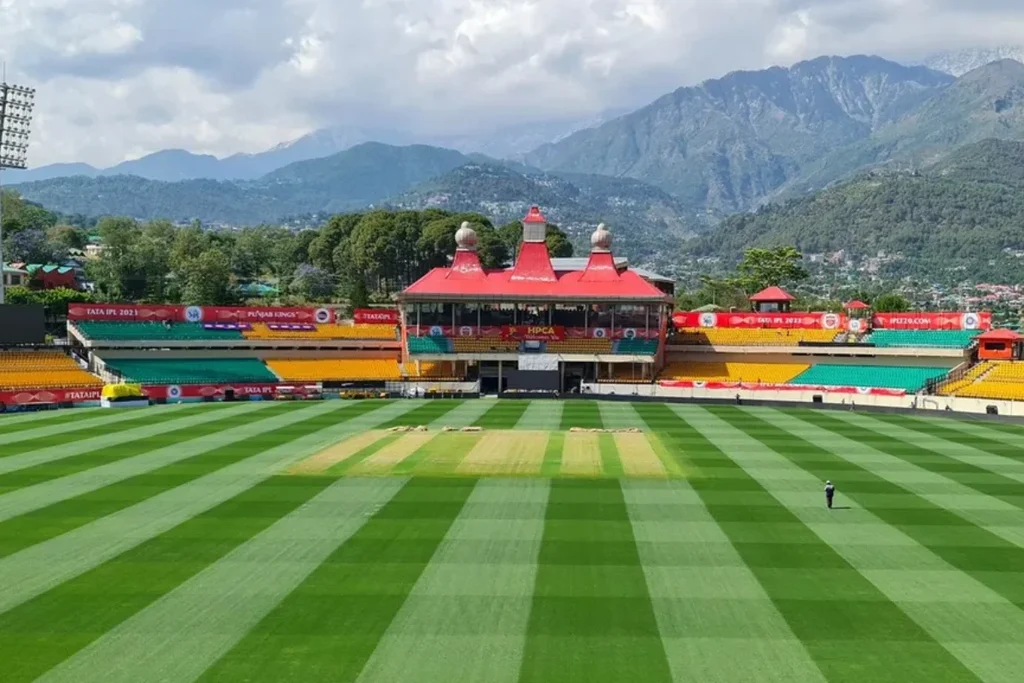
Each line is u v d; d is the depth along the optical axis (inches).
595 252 4264.3
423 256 6692.9
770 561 1401.3
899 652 1057.5
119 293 6245.1
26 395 3351.4
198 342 4069.9
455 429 2790.4
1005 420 3144.7
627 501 1798.7
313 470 2086.6
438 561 1390.3
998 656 1047.6
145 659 1027.9
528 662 1021.2
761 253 7401.6
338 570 1343.5
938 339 3991.1
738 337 4370.1
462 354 4067.4
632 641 1082.7
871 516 1694.1
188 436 2635.3
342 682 968.3
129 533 1546.5
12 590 1257.4
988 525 1632.6
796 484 1980.8
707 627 1127.6
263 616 1157.1
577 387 4178.2
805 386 3730.3
